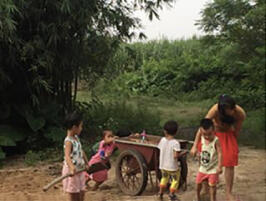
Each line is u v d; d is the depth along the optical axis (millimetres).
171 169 6363
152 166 6949
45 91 10867
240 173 8516
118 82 25484
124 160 7355
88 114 12688
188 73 24781
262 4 15336
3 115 10031
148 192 7125
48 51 9672
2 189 7312
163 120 15680
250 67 15445
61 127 10742
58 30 9914
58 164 9180
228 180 6203
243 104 17734
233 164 6148
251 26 15266
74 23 10195
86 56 11141
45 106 10586
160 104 21641
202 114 16250
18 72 10164
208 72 24266
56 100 11352
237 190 7141
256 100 17422
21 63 10016
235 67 17469
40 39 9531
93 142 10766
